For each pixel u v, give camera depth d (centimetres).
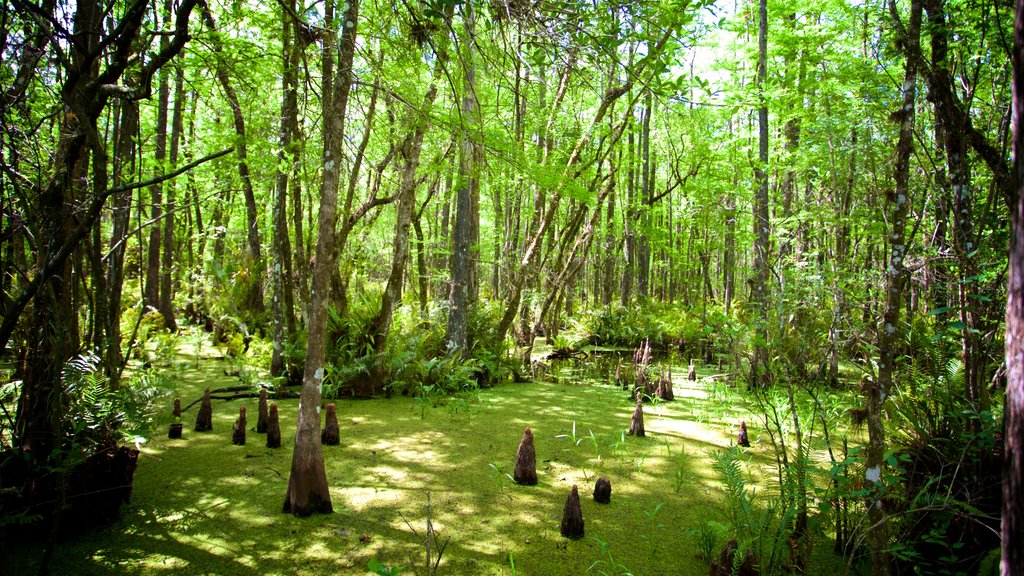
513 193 1545
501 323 1193
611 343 1791
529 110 1062
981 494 373
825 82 928
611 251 2112
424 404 880
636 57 761
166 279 1423
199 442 662
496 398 973
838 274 661
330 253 462
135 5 344
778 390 731
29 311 422
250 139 789
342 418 798
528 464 562
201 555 409
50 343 408
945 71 421
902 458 354
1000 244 408
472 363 1078
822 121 755
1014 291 126
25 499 396
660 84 378
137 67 523
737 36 1226
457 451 659
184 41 366
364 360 941
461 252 1084
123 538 428
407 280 1998
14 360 438
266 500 504
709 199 1195
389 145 1041
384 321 972
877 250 856
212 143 1014
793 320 788
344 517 476
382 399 930
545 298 1339
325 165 449
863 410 550
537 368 1315
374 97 645
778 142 1039
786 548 429
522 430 758
